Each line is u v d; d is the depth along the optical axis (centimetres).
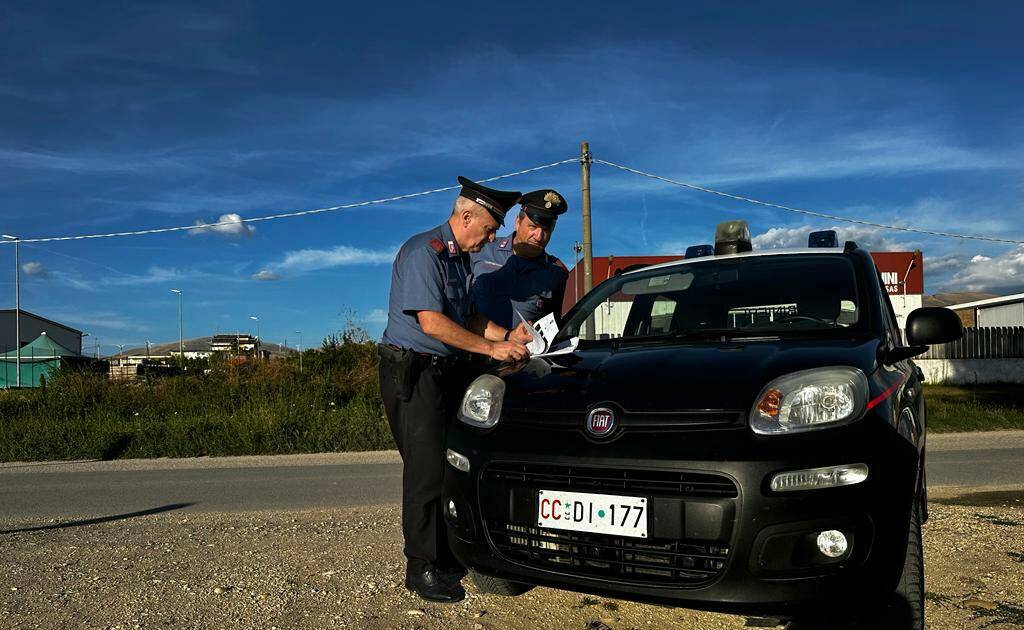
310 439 1193
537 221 439
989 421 1373
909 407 321
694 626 341
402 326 359
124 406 1548
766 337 349
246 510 653
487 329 395
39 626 344
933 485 714
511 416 311
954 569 420
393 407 361
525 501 294
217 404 1570
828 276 393
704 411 274
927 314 358
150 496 740
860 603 259
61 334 6700
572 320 432
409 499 355
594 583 279
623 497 273
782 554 254
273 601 376
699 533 261
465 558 318
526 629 338
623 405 287
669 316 402
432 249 352
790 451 259
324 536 525
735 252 461
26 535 551
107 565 450
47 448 1160
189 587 401
